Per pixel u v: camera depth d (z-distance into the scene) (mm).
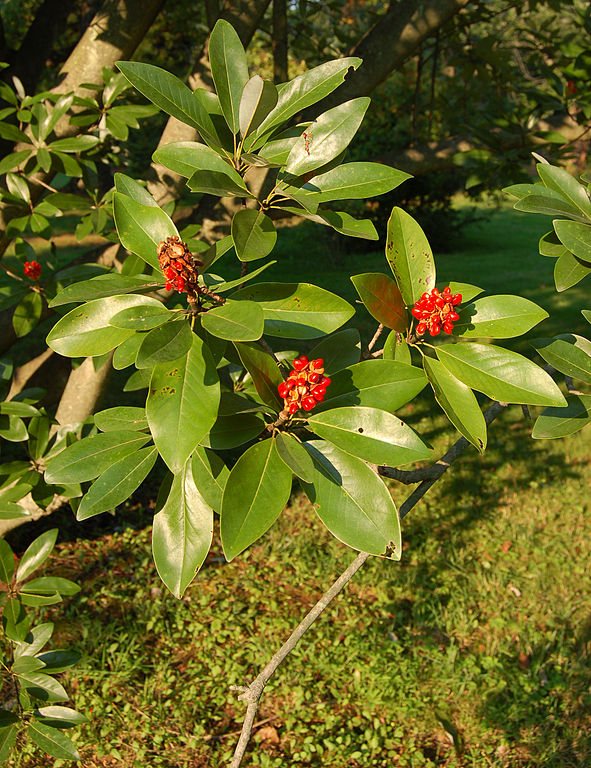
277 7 3977
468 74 5441
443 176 15281
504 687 4199
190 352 1210
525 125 4191
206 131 1371
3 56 4648
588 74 4012
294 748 3822
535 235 19172
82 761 3689
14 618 2311
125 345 1297
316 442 1338
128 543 5469
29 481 2799
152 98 1351
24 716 2176
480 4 5055
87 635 4398
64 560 5211
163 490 1480
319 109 3428
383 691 4141
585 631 4625
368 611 4773
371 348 1599
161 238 1363
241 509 1201
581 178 1598
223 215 3316
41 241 14531
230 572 5176
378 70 3424
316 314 1348
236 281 1296
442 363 1365
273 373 1389
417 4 3355
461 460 6688
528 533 5559
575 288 12055
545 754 3775
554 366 1516
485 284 12523
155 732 3861
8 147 3990
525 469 6609
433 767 3701
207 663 4344
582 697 4133
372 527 1271
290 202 1381
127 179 1409
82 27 5637
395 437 1292
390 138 12531
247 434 1399
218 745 3820
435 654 4398
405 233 1422
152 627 4586
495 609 4828
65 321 1318
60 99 2904
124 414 1606
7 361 3125
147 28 3229
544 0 5297
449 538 5547
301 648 4438
